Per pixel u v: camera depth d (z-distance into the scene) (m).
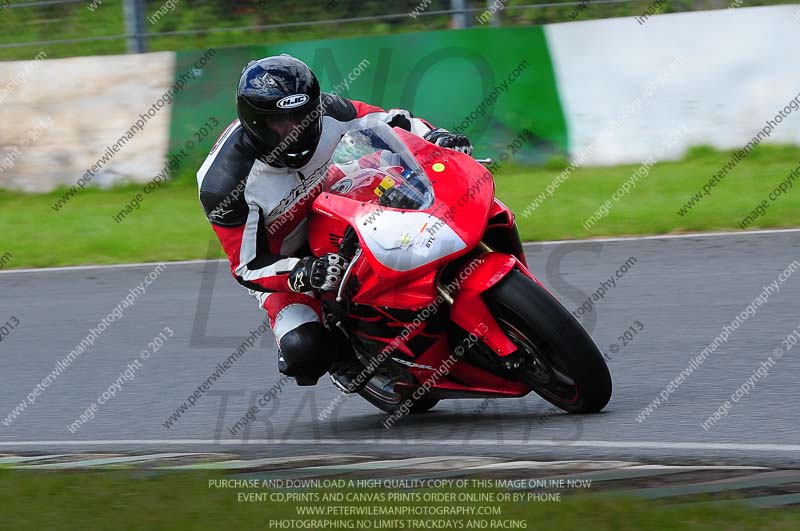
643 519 12.10
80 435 20.09
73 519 13.66
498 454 16.34
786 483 13.74
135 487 14.94
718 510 12.21
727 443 15.94
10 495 14.83
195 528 12.94
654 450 15.83
